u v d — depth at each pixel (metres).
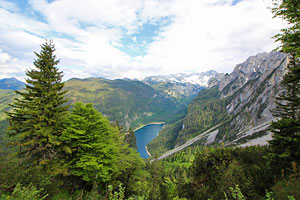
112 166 19.81
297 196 6.07
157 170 35.16
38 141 16.48
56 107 18.67
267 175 8.44
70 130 17.38
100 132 19.73
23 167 11.30
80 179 19.20
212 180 11.23
